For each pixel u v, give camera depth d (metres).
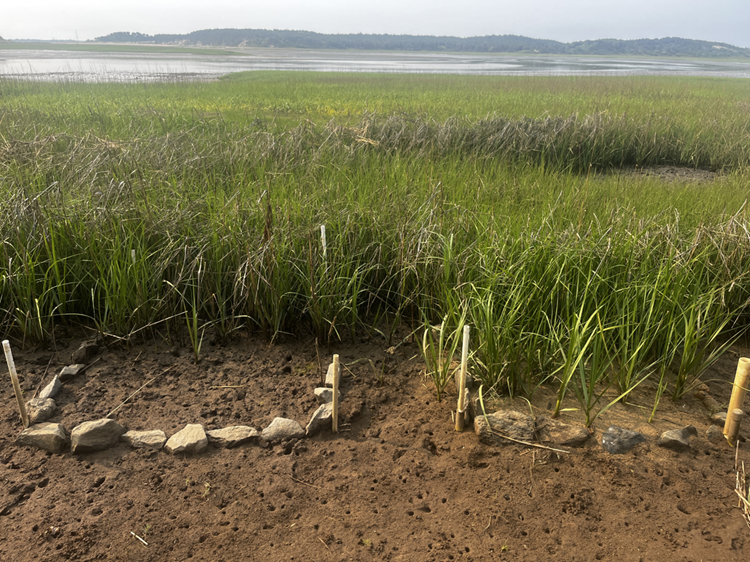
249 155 8.28
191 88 25.11
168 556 2.37
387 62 71.00
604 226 5.19
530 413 3.33
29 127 10.66
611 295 3.94
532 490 2.78
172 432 3.19
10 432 3.12
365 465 2.98
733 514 2.62
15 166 6.61
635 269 4.35
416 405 3.54
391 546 2.45
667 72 52.50
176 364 3.99
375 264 4.80
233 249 4.66
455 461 3.00
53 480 2.79
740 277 4.18
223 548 2.42
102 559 2.34
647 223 5.11
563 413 3.37
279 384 3.77
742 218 5.23
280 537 2.49
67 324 4.54
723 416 3.32
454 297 4.11
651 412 3.41
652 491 2.77
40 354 4.07
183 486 2.78
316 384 3.77
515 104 18.94
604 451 3.04
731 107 18.23
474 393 3.61
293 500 2.71
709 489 2.78
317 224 4.93
